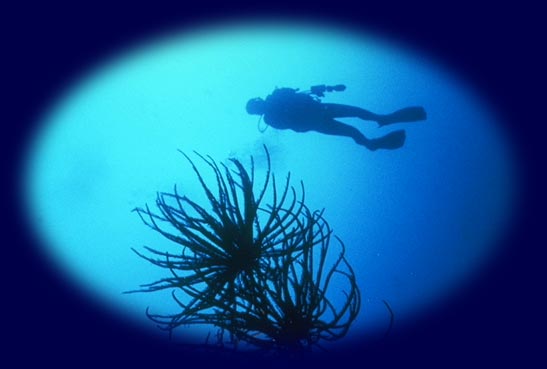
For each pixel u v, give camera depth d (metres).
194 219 2.85
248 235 2.80
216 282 2.80
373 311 3.76
